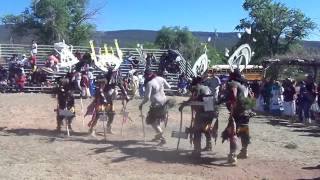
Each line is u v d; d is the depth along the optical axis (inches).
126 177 376.8
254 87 952.9
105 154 450.3
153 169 402.6
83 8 3031.5
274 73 1205.7
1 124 615.8
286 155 479.8
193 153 445.7
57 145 485.1
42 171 386.3
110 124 564.4
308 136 621.6
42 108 784.3
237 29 2674.7
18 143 490.9
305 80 867.4
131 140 521.7
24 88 1105.4
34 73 1126.4
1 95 1000.2
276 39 2659.9
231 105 433.7
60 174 379.6
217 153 466.0
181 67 1332.4
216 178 384.2
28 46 1374.3
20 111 743.1
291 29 2679.6
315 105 820.0
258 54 2630.4
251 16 2647.6
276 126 718.5
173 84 1256.2
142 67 1323.8
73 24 3029.0
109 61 874.8
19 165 402.9
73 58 1154.0
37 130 576.7
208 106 440.5
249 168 418.0
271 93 909.8
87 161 423.2
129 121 671.1
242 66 831.1
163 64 1284.4
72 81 551.8
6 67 1221.7
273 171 412.2
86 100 937.5
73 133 560.4
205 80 502.9
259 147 517.0
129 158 437.4
